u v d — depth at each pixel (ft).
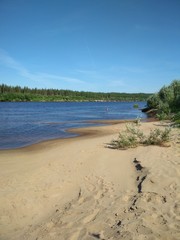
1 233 16.46
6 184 23.56
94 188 22.13
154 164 26.03
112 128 65.82
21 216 18.35
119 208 17.63
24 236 15.81
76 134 57.26
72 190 22.31
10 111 154.71
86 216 17.15
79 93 560.20
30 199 20.51
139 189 20.70
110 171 26.22
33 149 40.93
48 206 19.74
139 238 13.48
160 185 20.42
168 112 87.66
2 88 458.50
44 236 15.39
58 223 16.80
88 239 14.32
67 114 129.70
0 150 40.32
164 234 13.76
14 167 29.55
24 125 76.23
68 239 14.62
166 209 16.56
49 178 25.13
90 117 109.50
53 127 71.31
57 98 472.44
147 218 15.56
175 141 37.32
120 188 21.54
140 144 36.96
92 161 30.19
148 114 117.39
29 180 24.63
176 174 22.59
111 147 37.17
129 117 107.55
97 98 561.84
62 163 30.22
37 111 156.97
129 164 27.89
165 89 113.91
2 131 63.10
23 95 430.20
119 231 14.42
